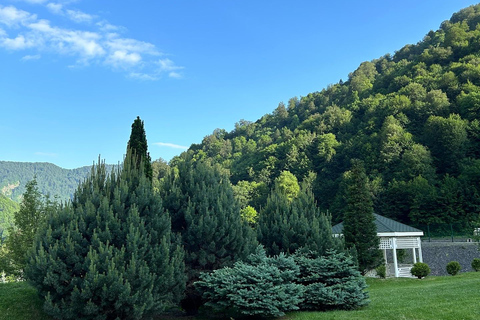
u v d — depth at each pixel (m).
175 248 14.52
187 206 15.83
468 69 89.25
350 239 28.00
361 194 28.72
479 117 72.25
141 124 18.84
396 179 69.56
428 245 40.78
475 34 108.69
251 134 184.25
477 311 12.29
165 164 117.50
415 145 71.69
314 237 18.50
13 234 25.03
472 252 38.66
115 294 11.45
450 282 22.16
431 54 112.88
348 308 15.26
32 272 11.86
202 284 14.18
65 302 11.88
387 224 33.19
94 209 13.24
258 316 14.38
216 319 14.87
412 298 16.16
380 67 176.00
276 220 19.77
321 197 85.62
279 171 108.19
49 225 12.51
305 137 112.50
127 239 12.44
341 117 115.38
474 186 58.25
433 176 66.56
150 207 14.40
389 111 91.75
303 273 16.48
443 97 83.44
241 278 13.64
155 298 12.58
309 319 13.37
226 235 15.48
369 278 27.95
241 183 104.38
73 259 11.89
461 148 68.31
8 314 13.13
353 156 92.12
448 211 56.16
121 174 15.30
